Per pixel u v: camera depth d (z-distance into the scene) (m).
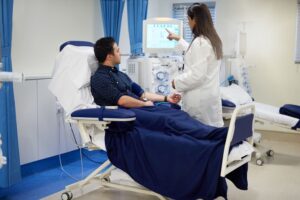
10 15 2.68
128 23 3.78
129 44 4.03
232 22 4.72
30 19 3.26
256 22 4.62
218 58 2.55
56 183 3.06
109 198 2.75
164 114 2.33
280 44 4.55
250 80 4.75
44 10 3.40
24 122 3.12
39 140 3.29
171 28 3.41
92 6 3.97
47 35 3.45
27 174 3.22
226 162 2.01
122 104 2.52
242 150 2.17
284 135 4.59
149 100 2.82
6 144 2.69
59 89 2.66
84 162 3.66
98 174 2.72
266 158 3.84
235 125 2.06
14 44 3.13
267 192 2.88
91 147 2.53
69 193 2.66
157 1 4.88
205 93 2.58
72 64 2.69
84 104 2.58
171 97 2.84
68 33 3.69
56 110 3.42
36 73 3.35
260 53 4.66
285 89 4.59
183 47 3.05
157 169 2.21
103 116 2.26
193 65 2.52
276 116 3.45
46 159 3.39
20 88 3.06
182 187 2.13
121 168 2.37
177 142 2.14
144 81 3.39
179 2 4.86
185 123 2.24
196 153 2.07
